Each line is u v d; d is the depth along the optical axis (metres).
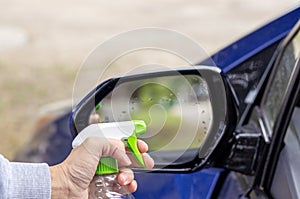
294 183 1.48
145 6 10.32
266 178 1.59
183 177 1.95
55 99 6.64
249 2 9.84
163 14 9.73
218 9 9.73
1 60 7.96
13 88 6.98
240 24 8.81
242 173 1.60
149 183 2.02
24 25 9.41
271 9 9.33
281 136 1.57
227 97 1.47
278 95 1.74
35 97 6.71
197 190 1.87
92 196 1.29
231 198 1.70
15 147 5.62
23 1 10.92
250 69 2.01
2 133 5.89
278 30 2.05
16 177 1.22
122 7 10.34
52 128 3.76
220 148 1.46
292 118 1.60
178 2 10.44
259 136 1.60
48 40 8.78
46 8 10.41
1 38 8.84
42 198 1.22
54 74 7.39
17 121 6.12
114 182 1.29
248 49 2.06
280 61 1.86
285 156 1.55
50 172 1.26
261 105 1.87
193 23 9.05
